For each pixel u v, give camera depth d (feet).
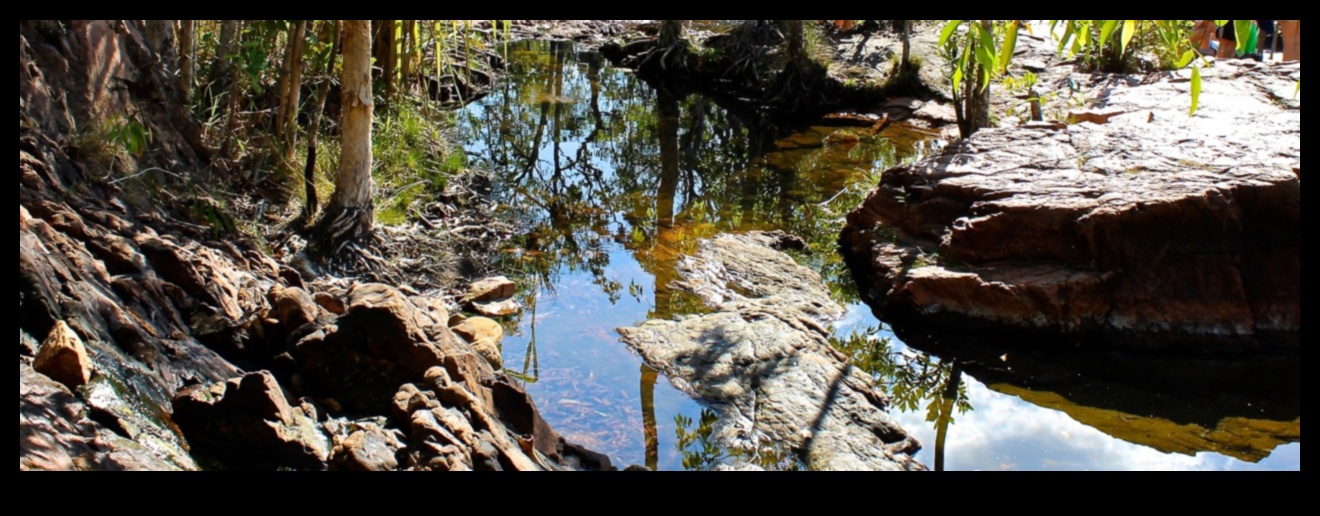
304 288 20.03
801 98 45.78
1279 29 41.04
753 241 27.40
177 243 17.97
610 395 18.47
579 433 17.08
